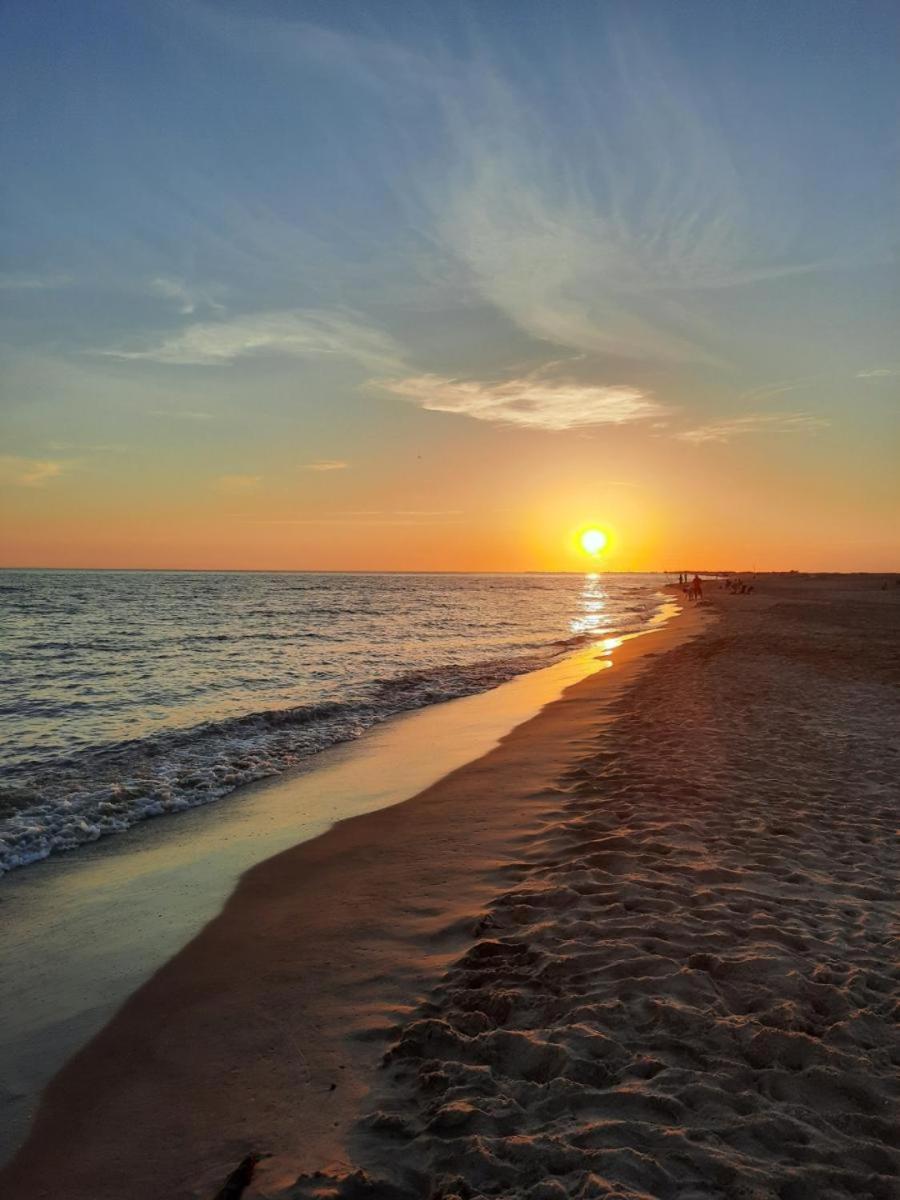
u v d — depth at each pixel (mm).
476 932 5023
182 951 5074
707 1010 3934
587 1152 2922
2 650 27625
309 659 25094
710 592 88375
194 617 48281
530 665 22906
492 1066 3559
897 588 89938
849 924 4992
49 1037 4117
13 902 6078
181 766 10508
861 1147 2967
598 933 4867
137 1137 3291
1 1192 3004
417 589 118875
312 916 5527
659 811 7426
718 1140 3004
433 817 7824
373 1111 3312
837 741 10414
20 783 9547
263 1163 3035
